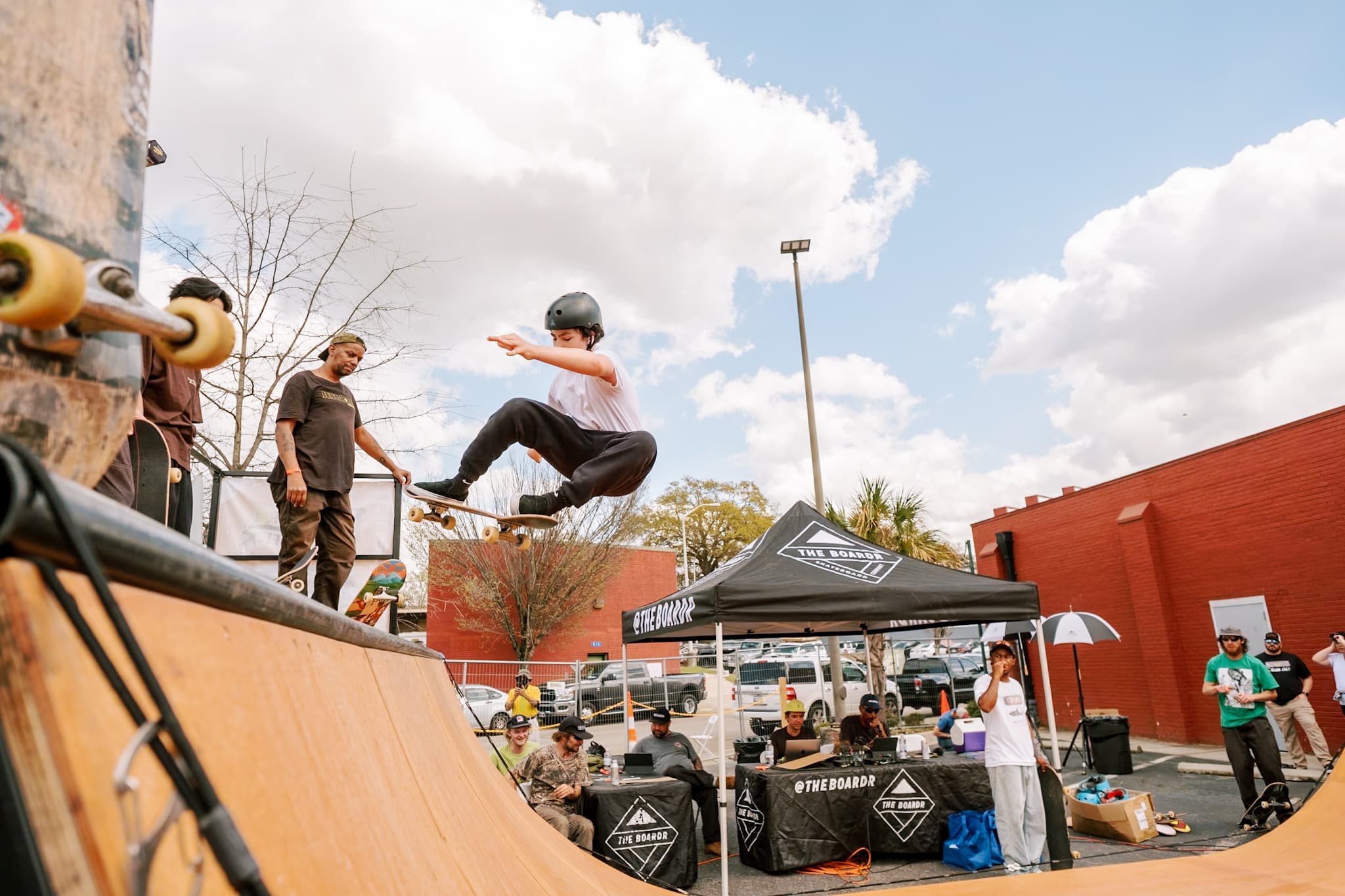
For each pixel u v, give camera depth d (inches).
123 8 36.2
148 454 95.3
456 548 949.2
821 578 246.2
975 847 253.1
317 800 37.8
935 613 242.5
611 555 1000.9
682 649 1144.2
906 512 658.8
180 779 23.3
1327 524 416.5
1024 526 674.2
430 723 86.3
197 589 32.1
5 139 28.5
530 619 956.6
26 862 18.0
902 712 615.8
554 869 105.9
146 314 30.3
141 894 21.5
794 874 255.6
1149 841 271.6
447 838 62.3
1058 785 240.5
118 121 35.0
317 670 47.8
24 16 30.1
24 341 28.2
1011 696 240.1
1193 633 495.2
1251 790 291.3
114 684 22.6
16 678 20.1
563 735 252.8
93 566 21.8
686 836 247.3
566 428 109.9
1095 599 583.5
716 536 1702.8
